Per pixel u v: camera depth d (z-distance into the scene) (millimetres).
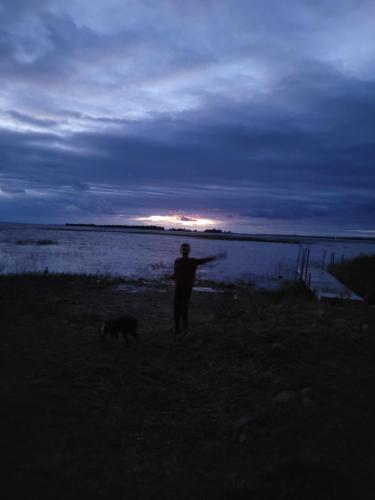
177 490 3105
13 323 8109
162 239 86625
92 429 3977
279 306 10742
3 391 4688
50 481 3117
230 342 6801
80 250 40156
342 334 7477
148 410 4496
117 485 3107
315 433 3988
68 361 5918
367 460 3543
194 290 15281
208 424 4211
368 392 5074
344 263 24750
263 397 4910
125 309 10797
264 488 3145
